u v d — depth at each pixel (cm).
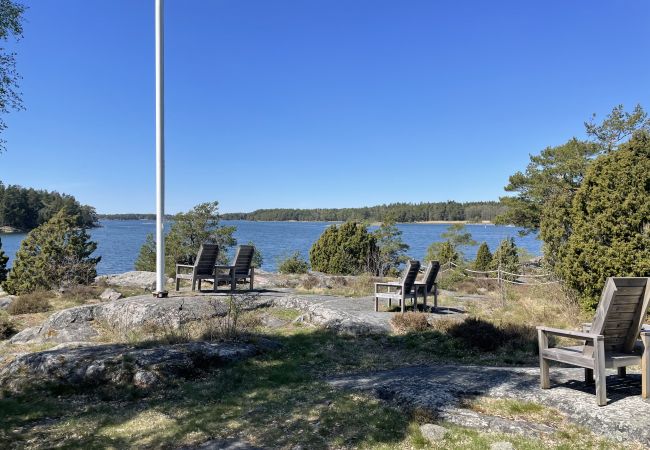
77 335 1041
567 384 595
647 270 1017
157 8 1205
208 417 547
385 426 505
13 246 5888
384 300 1310
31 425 542
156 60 1215
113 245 6109
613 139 2923
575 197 1165
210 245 1307
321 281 1844
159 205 1205
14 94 937
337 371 745
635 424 455
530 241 4897
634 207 1055
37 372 706
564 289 1247
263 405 582
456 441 464
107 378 685
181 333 887
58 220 1952
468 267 2777
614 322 515
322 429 503
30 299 1391
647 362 515
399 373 702
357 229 2658
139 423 538
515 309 1205
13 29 926
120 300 1178
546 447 442
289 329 1028
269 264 3756
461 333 903
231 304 1052
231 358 779
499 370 691
